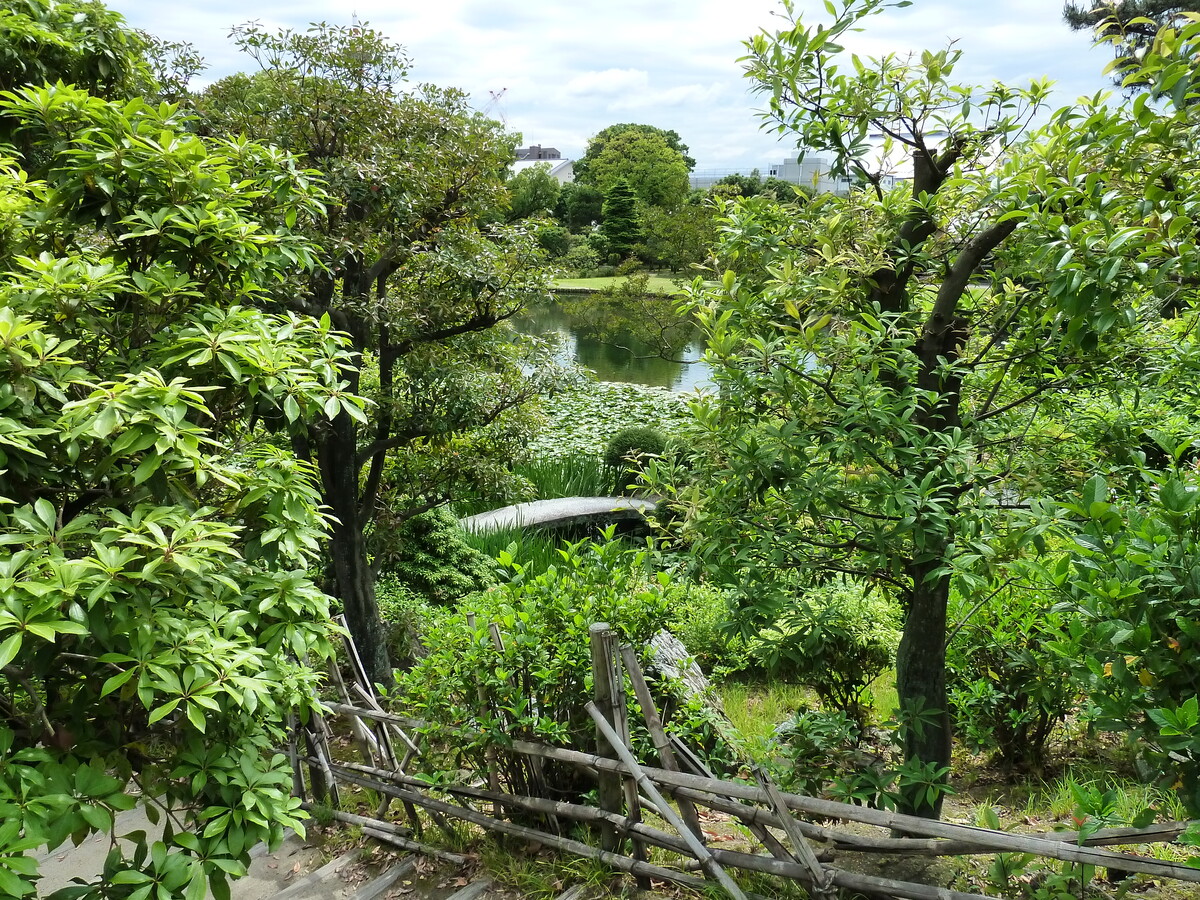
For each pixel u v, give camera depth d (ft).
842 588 19.25
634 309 35.99
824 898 8.14
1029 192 8.76
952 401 10.60
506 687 10.54
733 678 21.21
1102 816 7.30
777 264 10.58
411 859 11.10
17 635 5.52
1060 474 9.92
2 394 6.48
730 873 9.57
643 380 67.51
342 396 8.54
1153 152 7.90
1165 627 6.24
